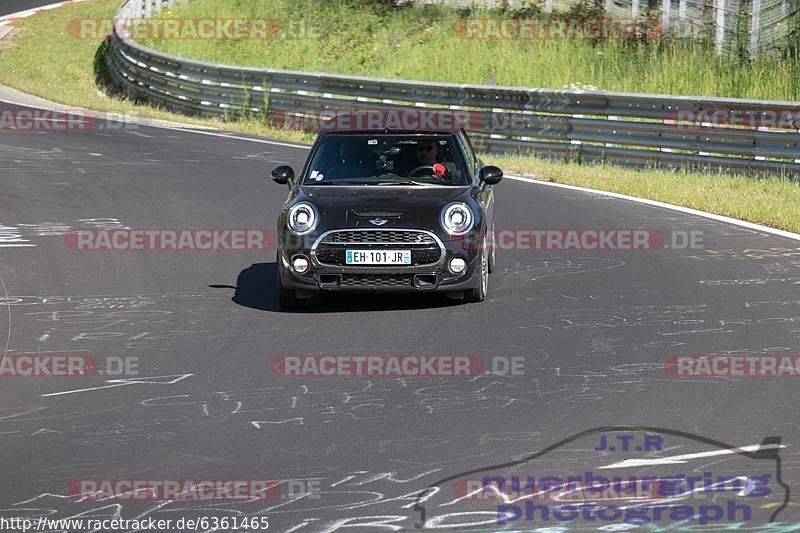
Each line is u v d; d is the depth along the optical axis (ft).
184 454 75.15
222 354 101.91
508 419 81.20
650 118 221.05
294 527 62.28
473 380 91.56
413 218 117.50
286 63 407.85
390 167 126.31
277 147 258.16
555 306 117.91
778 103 201.36
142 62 356.79
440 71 362.33
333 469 71.41
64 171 219.82
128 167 225.15
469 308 118.11
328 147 129.18
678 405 83.66
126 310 120.78
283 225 119.34
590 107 230.68
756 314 112.47
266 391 89.86
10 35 492.54
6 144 257.75
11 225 168.96
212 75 318.65
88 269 141.59
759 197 185.57
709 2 340.39
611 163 228.63
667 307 116.47
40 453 76.33
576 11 372.79
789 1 321.11
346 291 119.24
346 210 118.32
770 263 138.31
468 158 129.80
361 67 390.01
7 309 122.11
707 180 205.16
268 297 126.62
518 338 104.94
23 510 65.82
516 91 240.94
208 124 305.73
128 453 75.72
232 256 148.56
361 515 63.72
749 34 322.75
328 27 429.38
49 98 357.00
